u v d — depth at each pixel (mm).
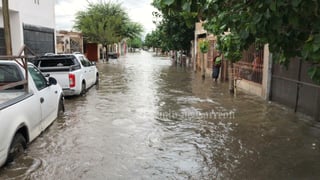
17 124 5602
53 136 7492
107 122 8828
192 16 3918
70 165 5836
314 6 3246
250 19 3826
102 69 28984
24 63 6379
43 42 21375
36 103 6801
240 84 15727
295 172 5574
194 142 7152
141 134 7711
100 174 5465
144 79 20047
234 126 8445
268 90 11945
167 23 30781
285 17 3516
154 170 5637
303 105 9539
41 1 20938
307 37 3867
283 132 7871
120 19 47969
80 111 10242
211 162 6012
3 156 5199
